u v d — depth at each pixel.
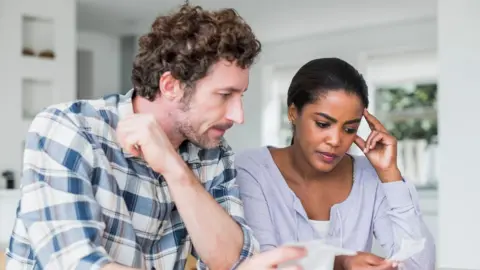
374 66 6.25
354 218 1.34
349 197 1.35
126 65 7.04
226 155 1.26
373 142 1.32
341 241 1.30
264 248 1.28
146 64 1.04
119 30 6.71
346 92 1.21
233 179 1.25
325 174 1.36
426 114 5.96
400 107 6.15
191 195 1.03
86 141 1.02
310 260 0.94
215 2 5.33
